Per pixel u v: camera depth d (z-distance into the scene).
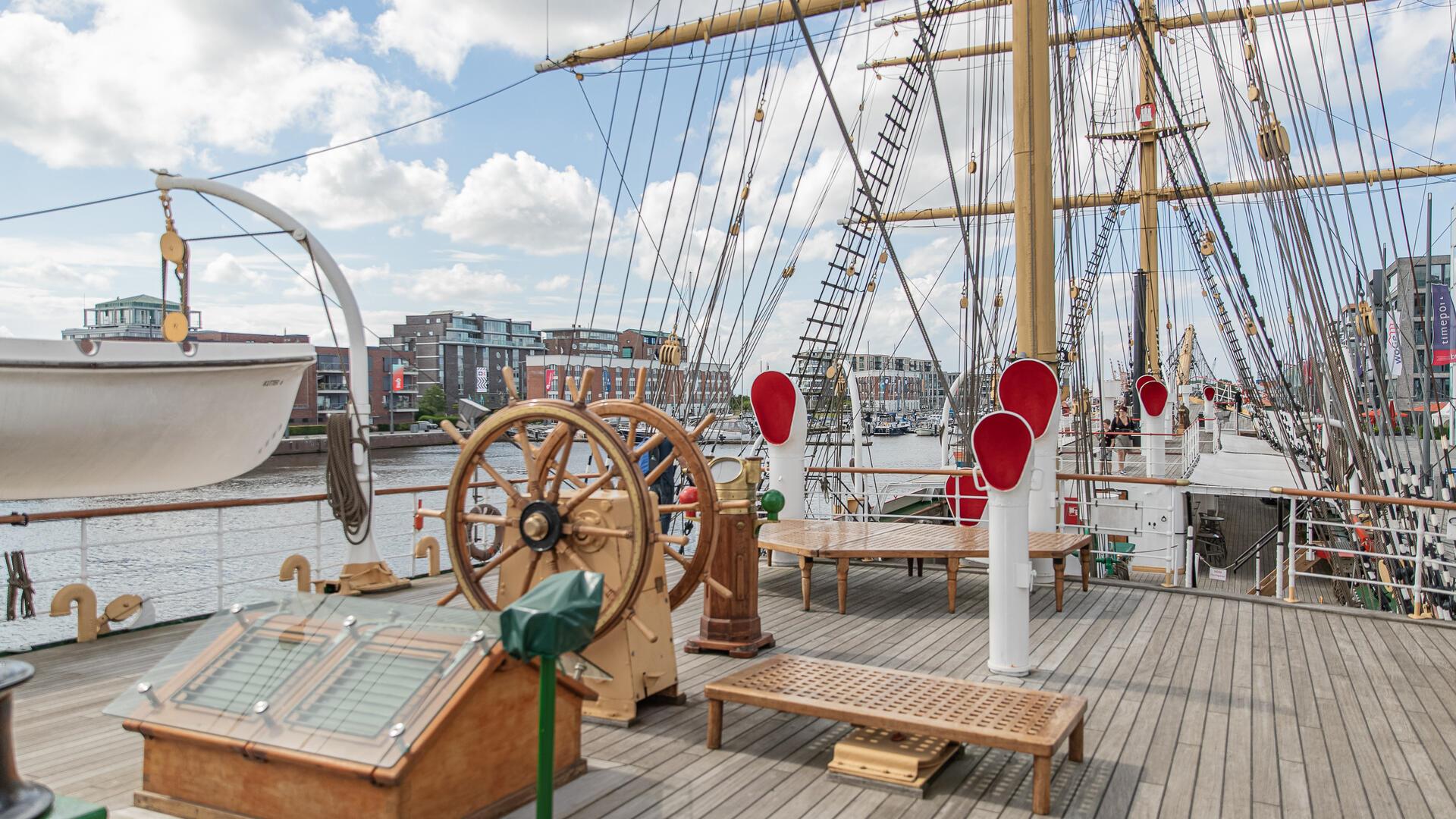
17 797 1.77
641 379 4.97
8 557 5.43
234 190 6.43
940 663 5.24
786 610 6.59
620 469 4.02
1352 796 3.44
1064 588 7.43
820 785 3.48
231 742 2.76
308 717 2.77
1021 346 8.01
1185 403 26.98
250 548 19.75
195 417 7.48
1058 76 9.39
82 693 4.61
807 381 12.37
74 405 6.84
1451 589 7.65
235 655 3.12
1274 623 6.27
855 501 10.84
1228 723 4.25
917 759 3.46
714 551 4.89
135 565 18.50
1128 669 5.14
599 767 3.52
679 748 3.86
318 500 7.00
